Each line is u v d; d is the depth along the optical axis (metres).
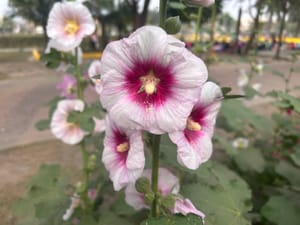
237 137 0.79
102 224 0.39
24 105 1.36
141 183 0.26
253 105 1.34
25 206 0.46
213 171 0.37
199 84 0.20
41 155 0.92
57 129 0.49
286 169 0.53
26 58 3.12
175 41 0.20
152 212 0.27
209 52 0.68
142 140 0.24
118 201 0.41
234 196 0.33
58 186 0.47
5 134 1.06
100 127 0.49
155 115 0.21
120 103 0.21
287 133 0.78
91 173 0.54
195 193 0.32
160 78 0.21
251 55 1.08
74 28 0.44
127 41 0.21
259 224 0.50
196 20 0.59
